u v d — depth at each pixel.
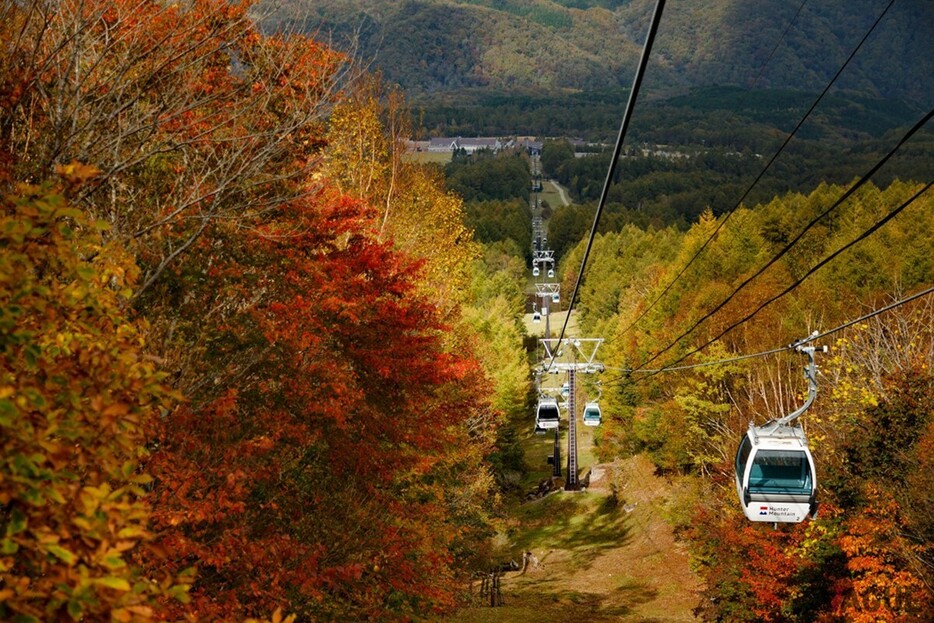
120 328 7.65
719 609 35.12
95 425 6.89
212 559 13.53
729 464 37.12
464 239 47.62
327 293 17.56
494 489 70.19
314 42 17.06
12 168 11.86
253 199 16.25
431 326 19.38
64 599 5.75
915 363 31.06
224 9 15.27
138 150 13.75
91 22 12.87
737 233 88.50
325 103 16.45
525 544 65.69
